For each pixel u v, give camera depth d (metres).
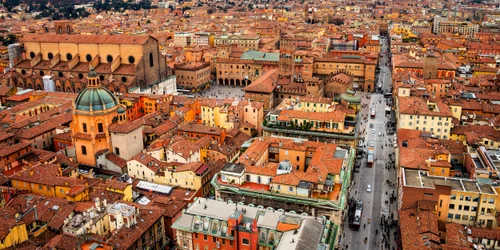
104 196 142.25
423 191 140.88
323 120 191.75
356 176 187.75
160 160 178.88
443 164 156.62
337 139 189.25
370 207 162.50
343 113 196.75
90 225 118.25
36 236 120.44
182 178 161.75
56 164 159.00
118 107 191.75
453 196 140.00
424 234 126.94
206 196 166.38
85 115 176.62
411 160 160.62
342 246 138.50
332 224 116.38
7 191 138.38
